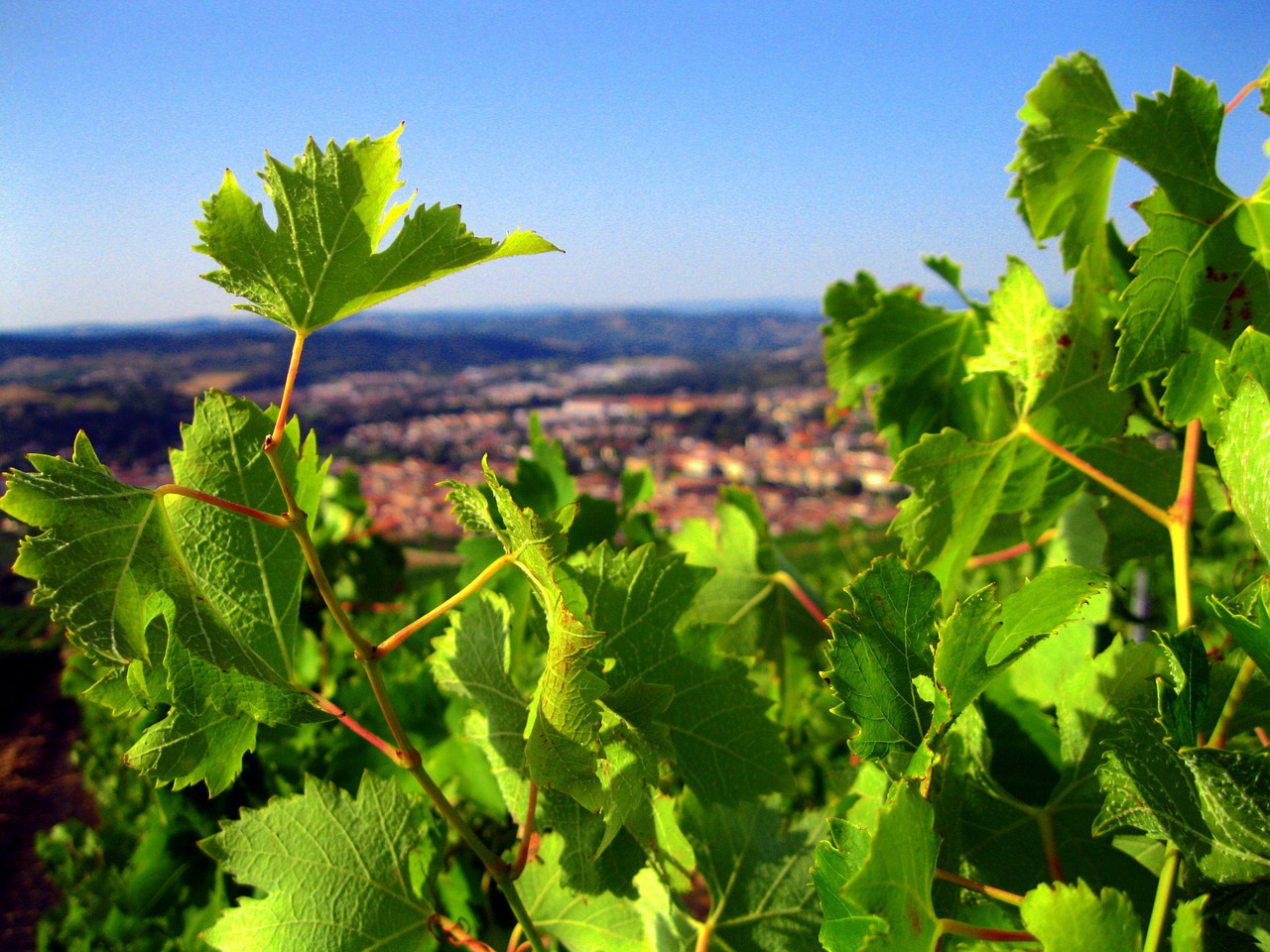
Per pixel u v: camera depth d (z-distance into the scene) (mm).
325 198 299
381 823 366
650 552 378
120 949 778
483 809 559
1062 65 421
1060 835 361
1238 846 260
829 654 276
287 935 356
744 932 394
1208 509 468
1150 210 346
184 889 597
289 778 626
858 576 283
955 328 612
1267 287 349
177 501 315
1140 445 461
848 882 233
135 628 301
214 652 310
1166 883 278
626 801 318
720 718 382
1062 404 431
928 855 256
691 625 383
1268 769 253
